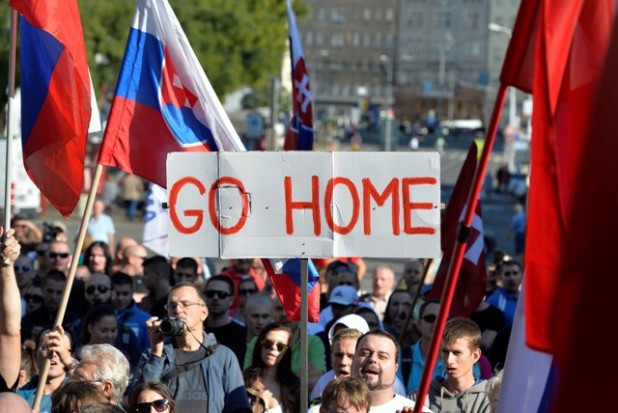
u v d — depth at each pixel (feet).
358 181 38.68
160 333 45.75
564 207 27.99
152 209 93.71
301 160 38.83
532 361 31.01
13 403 33.17
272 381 53.26
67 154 44.93
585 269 25.61
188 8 303.89
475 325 47.70
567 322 25.93
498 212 355.15
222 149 46.65
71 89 44.80
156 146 46.14
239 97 530.27
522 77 30.86
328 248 38.81
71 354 52.24
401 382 51.29
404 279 80.84
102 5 268.41
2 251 40.60
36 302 72.54
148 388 40.73
